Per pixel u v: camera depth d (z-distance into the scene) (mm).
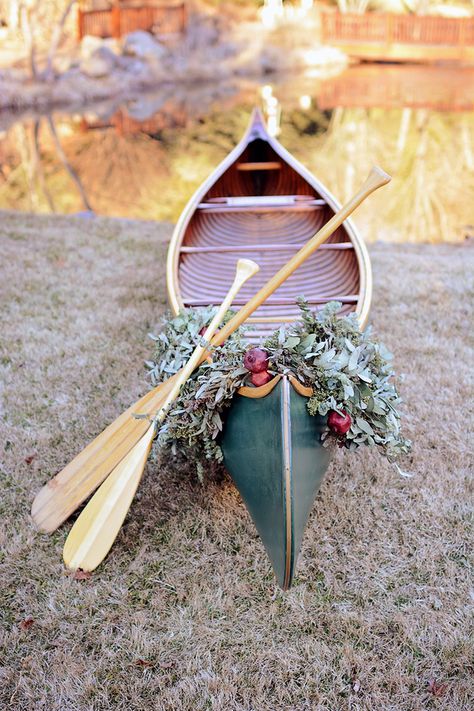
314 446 2842
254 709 2590
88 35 21797
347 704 2600
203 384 2869
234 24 24453
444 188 9664
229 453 2924
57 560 3082
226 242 5047
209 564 3068
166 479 3480
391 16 23734
